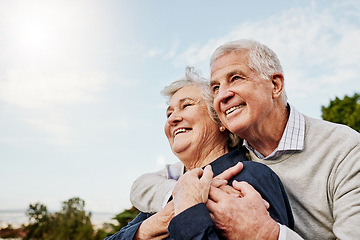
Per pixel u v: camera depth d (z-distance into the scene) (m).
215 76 1.76
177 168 2.34
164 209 1.50
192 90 2.05
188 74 2.12
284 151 1.68
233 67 1.70
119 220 4.84
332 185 1.55
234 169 1.45
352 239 1.29
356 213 1.35
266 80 1.70
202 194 1.24
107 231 4.86
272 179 1.42
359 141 1.57
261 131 1.72
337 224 1.42
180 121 2.01
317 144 1.65
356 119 16.16
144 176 2.25
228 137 2.06
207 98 2.00
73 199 27.20
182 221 1.16
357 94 17.28
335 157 1.57
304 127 1.71
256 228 1.18
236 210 1.21
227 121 1.75
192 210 1.17
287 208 1.46
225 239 1.21
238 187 1.32
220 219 1.20
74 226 25.06
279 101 1.75
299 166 1.65
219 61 1.77
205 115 1.99
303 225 1.61
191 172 1.37
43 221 33.31
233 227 1.19
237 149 1.95
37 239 32.22
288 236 1.19
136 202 2.08
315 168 1.61
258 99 1.66
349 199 1.42
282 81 1.75
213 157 2.02
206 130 1.99
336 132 1.64
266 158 1.74
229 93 1.68
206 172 1.34
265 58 1.71
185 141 1.99
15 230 35.53
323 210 1.56
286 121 1.78
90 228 23.11
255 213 1.21
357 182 1.44
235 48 1.74
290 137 1.69
